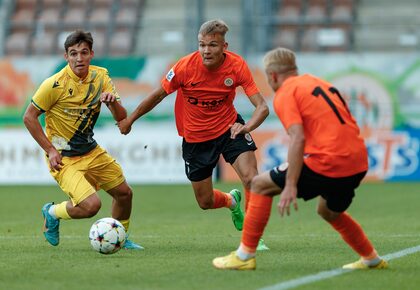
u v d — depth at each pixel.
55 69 79.69
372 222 46.34
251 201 25.28
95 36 89.94
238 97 76.62
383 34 87.00
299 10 88.88
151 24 89.31
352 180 24.38
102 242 29.61
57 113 31.98
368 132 76.62
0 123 78.88
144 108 32.44
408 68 76.12
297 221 47.47
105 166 32.72
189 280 24.16
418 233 39.91
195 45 84.31
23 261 28.75
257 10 85.19
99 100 31.95
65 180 31.91
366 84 76.69
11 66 79.50
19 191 70.88
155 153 77.56
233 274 25.19
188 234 39.81
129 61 78.75
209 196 34.06
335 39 87.12
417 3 90.31
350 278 24.44
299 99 24.22
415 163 75.94
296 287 22.91
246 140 32.75
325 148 24.02
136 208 56.56
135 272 25.78
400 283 23.64
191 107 32.84
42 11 93.50
